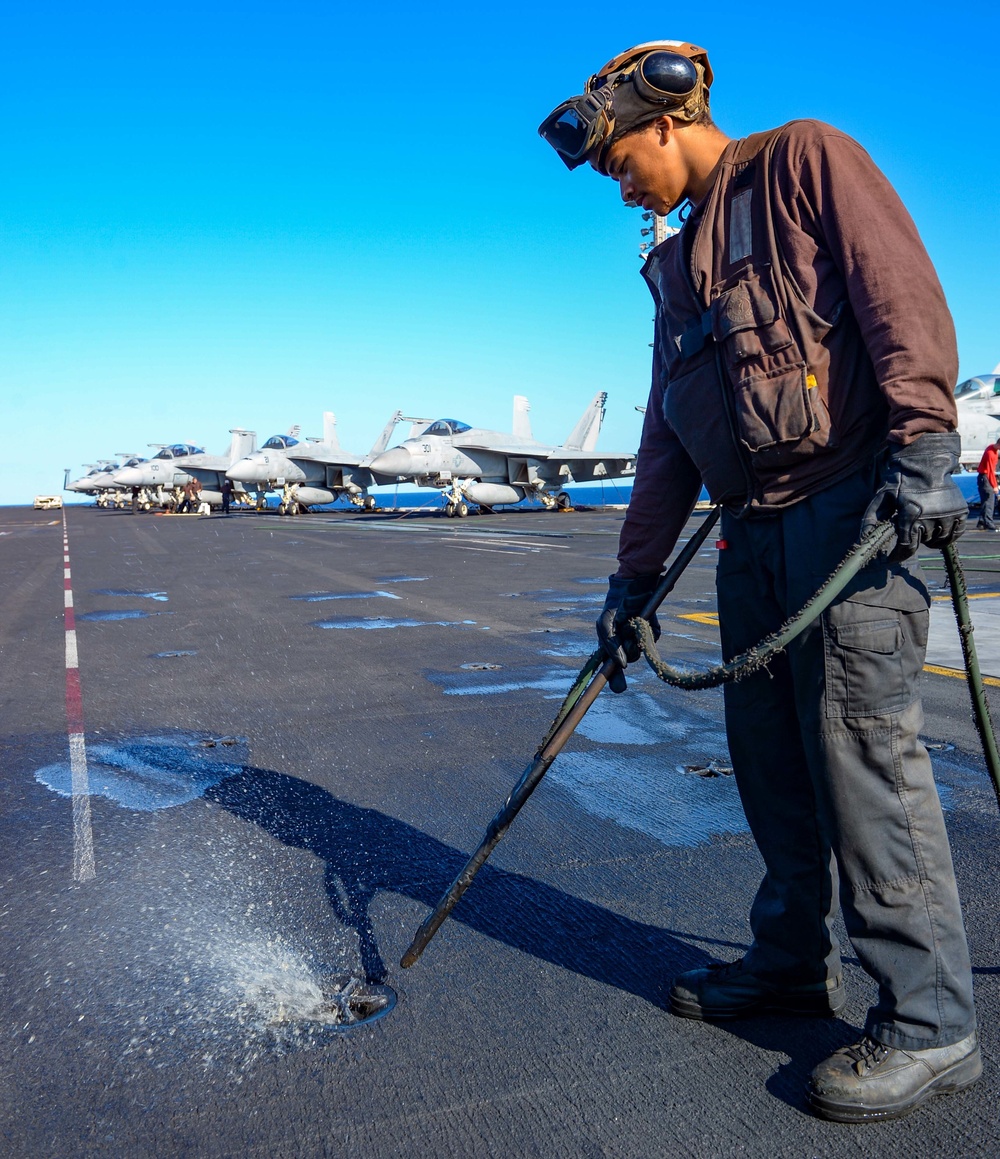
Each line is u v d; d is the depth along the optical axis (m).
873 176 1.64
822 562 1.73
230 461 61.41
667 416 1.95
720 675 1.66
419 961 2.40
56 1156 1.67
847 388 1.69
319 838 3.34
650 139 1.87
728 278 1.78
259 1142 1.69
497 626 8.48
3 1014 2.18
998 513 25.81
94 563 18.02
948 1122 1.70
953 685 5.38
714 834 3.29
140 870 3.08
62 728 5.16
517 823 3.44
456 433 42.56
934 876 1.74
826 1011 2.08
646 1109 1.76
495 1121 1.73
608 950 2.43
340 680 6.25
